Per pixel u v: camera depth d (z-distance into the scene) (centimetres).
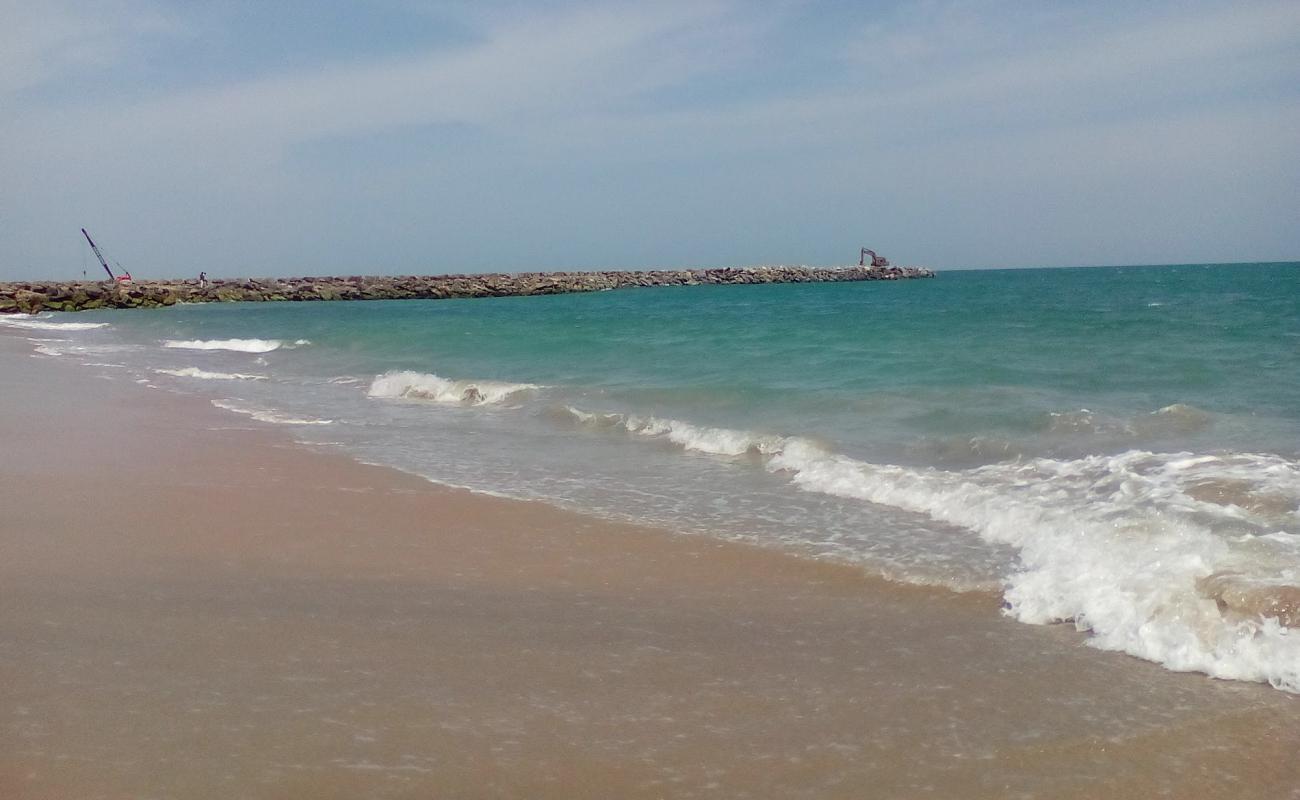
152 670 480
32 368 2214
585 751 403
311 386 1903
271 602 592
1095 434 1109
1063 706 449
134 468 1023
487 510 854
